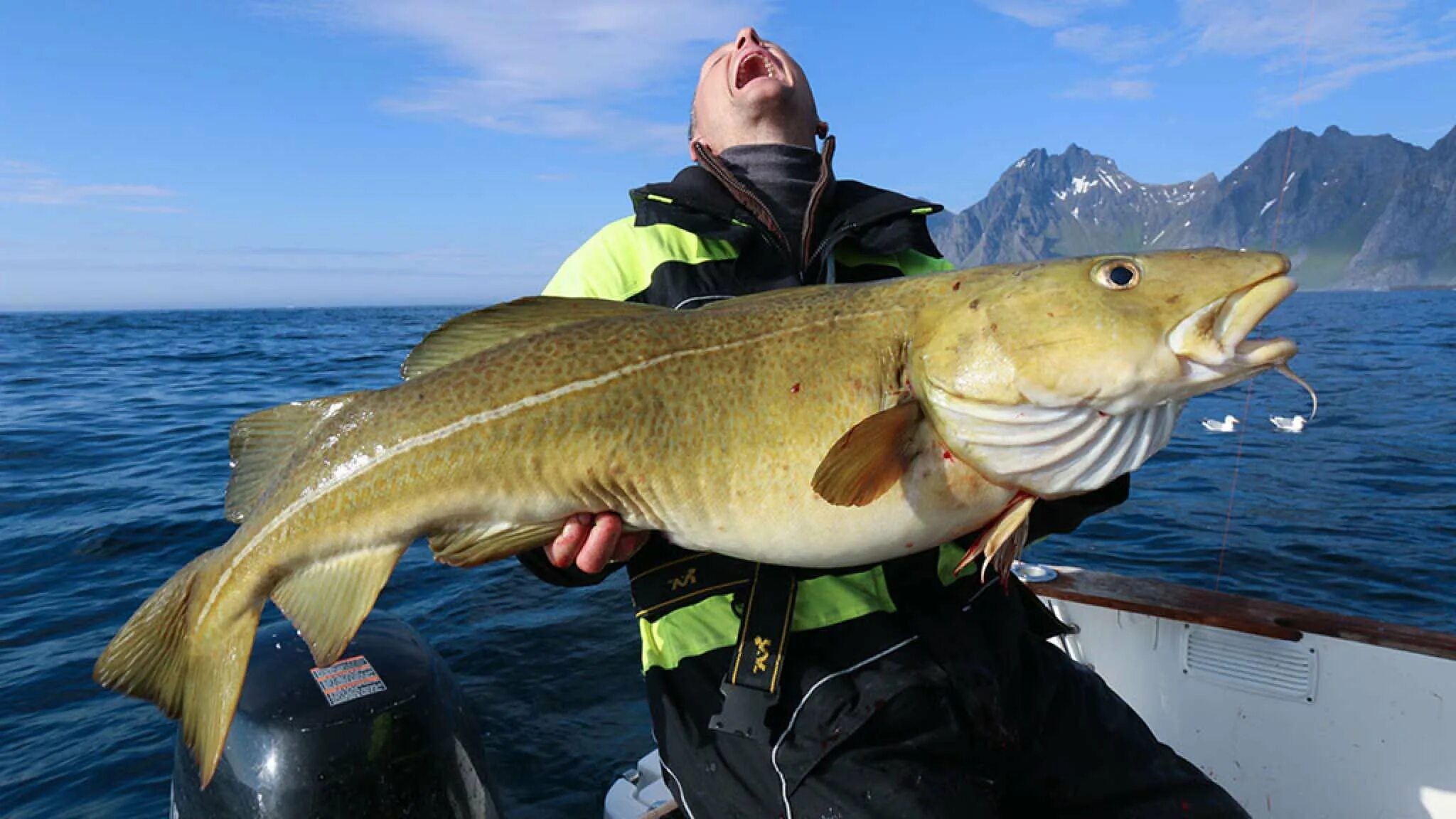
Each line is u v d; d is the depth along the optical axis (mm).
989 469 864
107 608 2875
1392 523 3566
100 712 2186
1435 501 3891
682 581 953
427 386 929
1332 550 3232
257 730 1054
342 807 1043
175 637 964
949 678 908
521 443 887
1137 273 850
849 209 1121
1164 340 826
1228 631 1382
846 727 867
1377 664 1270
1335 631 1300
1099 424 851
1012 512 884
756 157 1148
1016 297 868
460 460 894
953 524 886
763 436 877
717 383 888
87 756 1998
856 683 891
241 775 1045
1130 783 1020
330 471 933
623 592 2830
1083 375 831
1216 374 829
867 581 941
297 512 938
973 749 921
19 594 2996
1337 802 1302
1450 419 6145
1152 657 1456
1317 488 4184
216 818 1058
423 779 1093
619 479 883
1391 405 6828
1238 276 824
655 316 929
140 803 1834
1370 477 4418
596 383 892
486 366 920
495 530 909
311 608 938
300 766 1038
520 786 1831
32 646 2580
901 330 900
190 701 946
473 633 2549
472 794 1155
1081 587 1524
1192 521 3635
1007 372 847
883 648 906
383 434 922
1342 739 1298
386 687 1119
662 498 887
